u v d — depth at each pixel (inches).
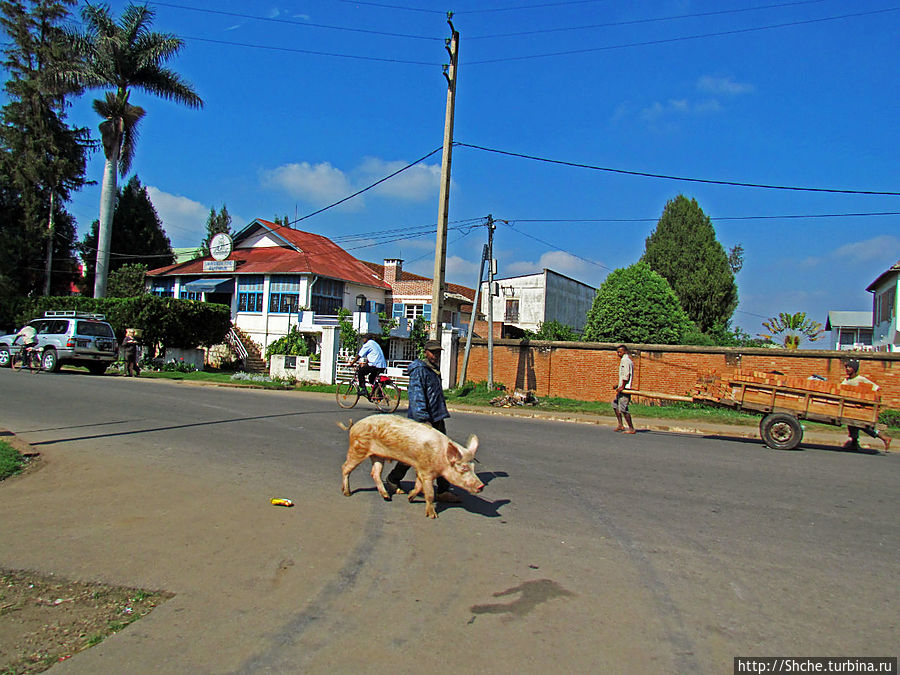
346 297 1416.1
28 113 1592.0
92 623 155.2
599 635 151.0
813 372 692.7
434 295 777.6
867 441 539.2
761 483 326.6
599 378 810.8
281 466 335.6
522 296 1796.3
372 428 265.7
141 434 421.1
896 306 989.2
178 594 172.6
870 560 207.9
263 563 196.1
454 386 892.0
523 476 328.2
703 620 160.1
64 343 959.0
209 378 1004.6
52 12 1622.8
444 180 781.9
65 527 227.1
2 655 139.3
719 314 1366.9
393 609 164.9
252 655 140.4
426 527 236.4
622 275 1099.3
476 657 139.9
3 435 388.8
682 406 746.8
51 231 1590.8
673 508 269.9
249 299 1365.7
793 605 170.4
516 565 197.6
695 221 1371.8
